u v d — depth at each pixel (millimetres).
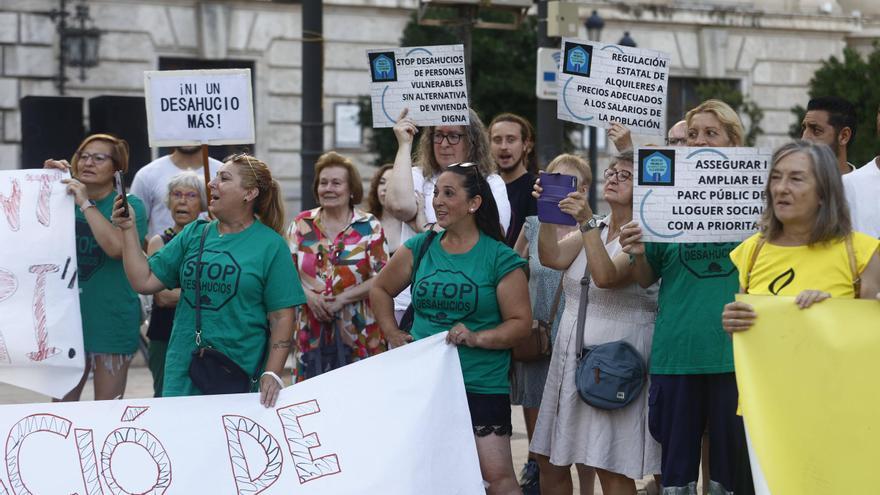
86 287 6711
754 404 4734
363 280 7008
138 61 22688
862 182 5914
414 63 6965
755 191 5453
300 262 7082
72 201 6387
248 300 5742
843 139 6305
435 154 7086
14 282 6293
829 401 4660
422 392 5645
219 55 23375
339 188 7047
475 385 5762
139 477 5582
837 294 4781
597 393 5773
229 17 23391
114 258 6598
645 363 5887
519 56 20250
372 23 24578
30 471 5578
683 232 5465
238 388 5730
